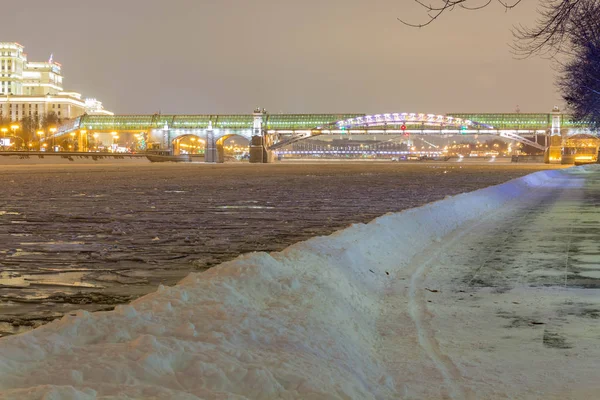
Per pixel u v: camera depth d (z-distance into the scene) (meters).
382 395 7.09
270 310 8.90
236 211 34.03
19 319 11.16
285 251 13.09
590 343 9.37
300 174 100.31
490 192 38.41
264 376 6.07
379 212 33.69
